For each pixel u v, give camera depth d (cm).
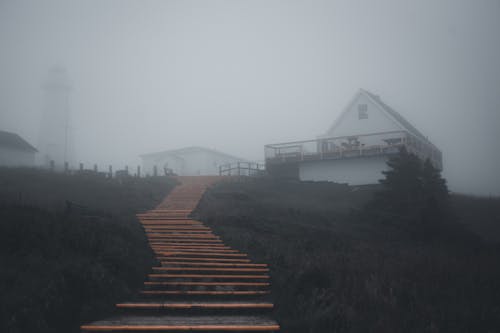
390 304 691
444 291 807
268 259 1034
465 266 1033
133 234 1159
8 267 704
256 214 1681
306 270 828
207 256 1041
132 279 818
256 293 790
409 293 759
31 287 631
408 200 1809
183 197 1947
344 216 1866
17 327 518
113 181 2273
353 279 830
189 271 911
